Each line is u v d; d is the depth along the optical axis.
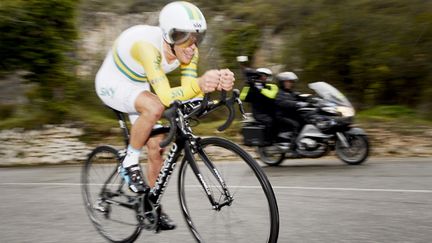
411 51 11.38
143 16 14.01
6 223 4.60
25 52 10.11
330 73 12.10
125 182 3.66
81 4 13.14
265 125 7.74
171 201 5.20
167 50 3.32
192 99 3.27
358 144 7.52
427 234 3.85
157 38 3.33
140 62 3.35
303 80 12.41
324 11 12.03
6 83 11.12
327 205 4.87
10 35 9.95
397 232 3.92
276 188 5.82
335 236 3.88
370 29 11.56
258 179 2.90
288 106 7.59
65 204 5.32
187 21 3.10
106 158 3.87
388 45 11.48
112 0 13.77
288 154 7.83
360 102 12.01
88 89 11.56
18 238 4.10
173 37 3.15
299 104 7.64
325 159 8.44
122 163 3.45
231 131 10.16
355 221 4.27
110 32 13.56
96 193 3.98
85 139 9.87
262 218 2.94
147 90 3.57
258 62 13.46
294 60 12.53
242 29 13.54
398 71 11.46
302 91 12.29
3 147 9.75
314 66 12.16
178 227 4.25
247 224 3.00
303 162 8.25
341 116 7.53
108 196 3.83
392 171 6.74
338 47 11.81
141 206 3.41
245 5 13.45
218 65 13.33
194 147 3.15
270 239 2.89
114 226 3.85
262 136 7.74
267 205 2.90
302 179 6.42
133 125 3.34
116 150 3.76
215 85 2.88
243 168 2.99
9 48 10.03
